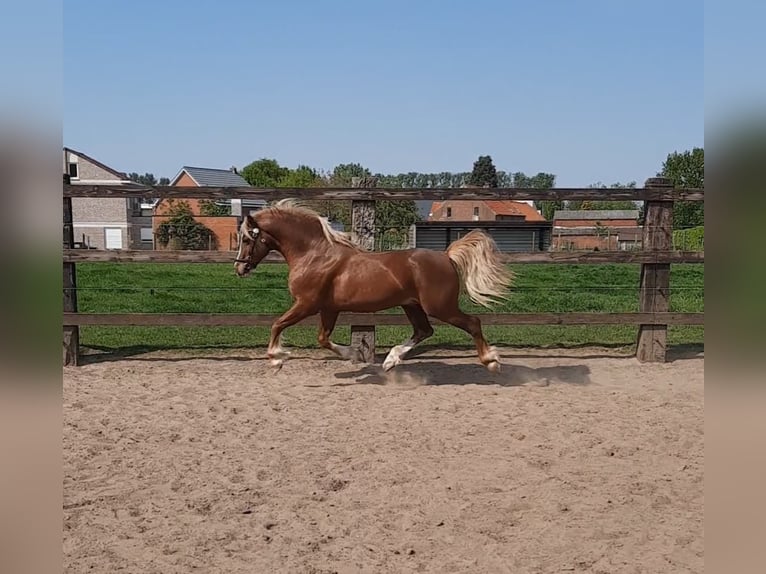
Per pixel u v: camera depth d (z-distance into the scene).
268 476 4.66
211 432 5.64
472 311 12.41
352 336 8.21
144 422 5.90
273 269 20.08
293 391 6.97
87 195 7.92
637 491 4.38
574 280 17.53
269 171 72.25
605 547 3.63
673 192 8.12
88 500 4.25
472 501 4.23
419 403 6.53
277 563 3.47
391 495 4.33
